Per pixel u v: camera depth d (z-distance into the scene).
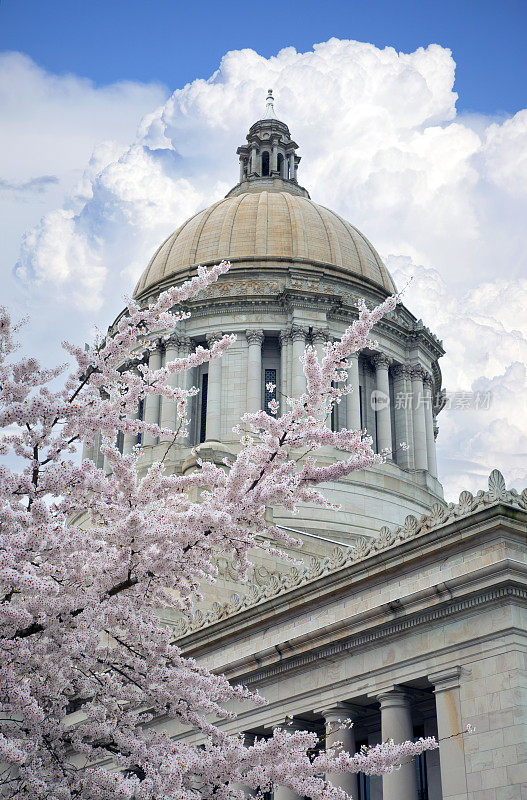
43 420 19.88
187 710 22.36
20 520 18.66
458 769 29.31
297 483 20.77
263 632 38.22
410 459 76.94
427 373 80.62
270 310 74.81
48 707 22.20
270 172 93.12
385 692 32.56
